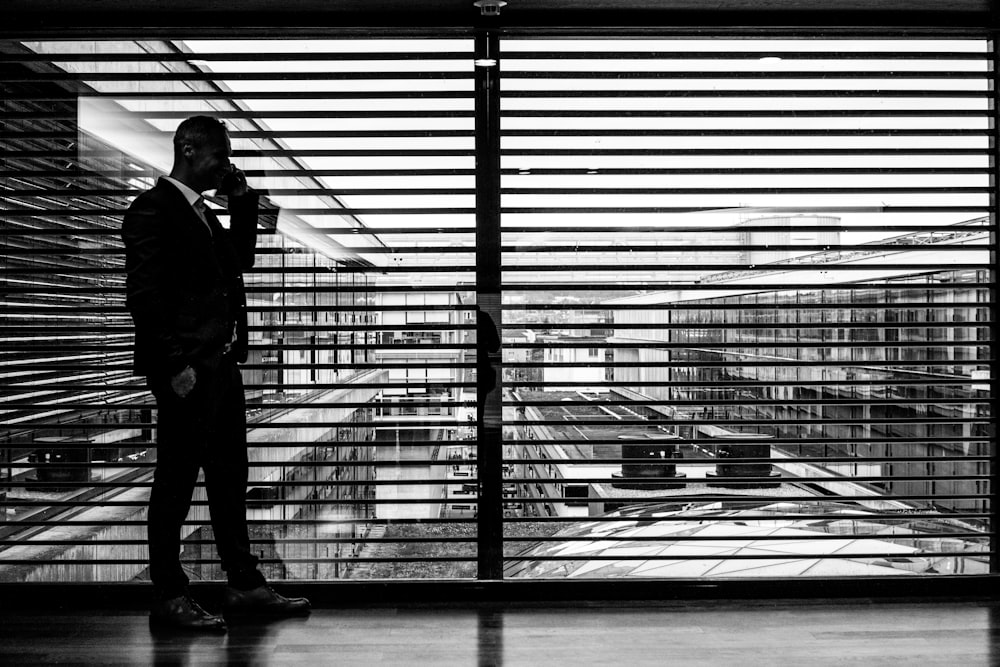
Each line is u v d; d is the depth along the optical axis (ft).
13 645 9.13
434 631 9.65
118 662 8.60
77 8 10.28
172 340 8.81
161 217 8.83
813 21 10.66
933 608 10.53
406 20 10.61
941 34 10.93
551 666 8.53
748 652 8.96
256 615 10.18
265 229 10.91
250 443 10.75
